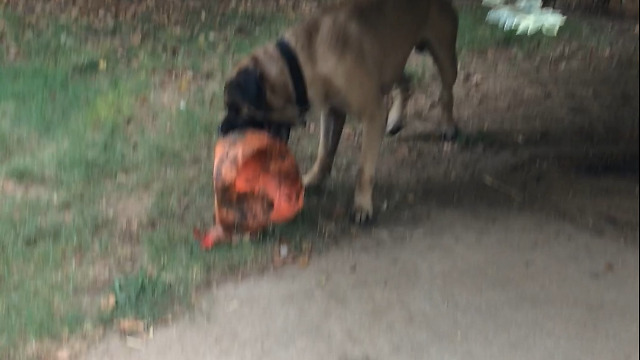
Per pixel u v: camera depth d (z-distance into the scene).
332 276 3.90
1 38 5.57
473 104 5.42
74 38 5.69
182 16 6.16
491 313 3.78
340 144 4.80
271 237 4.05
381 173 4.61
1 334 3.54
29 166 4.41
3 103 4.91
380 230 4.18
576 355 3.62
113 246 3.97
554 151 4.96
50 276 3.80
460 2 7.30
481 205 4.43
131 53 5.61
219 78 5.40
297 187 3.99
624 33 6.97
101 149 4.58
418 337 3.66
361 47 4.02
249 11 6.40
